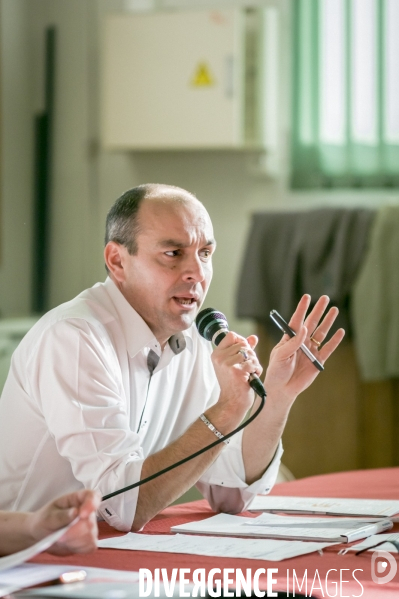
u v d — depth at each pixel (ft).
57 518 6.43
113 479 8.44
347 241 22.61
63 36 29.27
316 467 23.54
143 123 26.96
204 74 26.32
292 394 9.66
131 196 9.77
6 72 28.53
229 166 27.91
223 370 8.69
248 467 9.75
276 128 27.37
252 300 23.59
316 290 22.68
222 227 28.02
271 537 7.82
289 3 27.22
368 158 26.45
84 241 29.19
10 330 24.75
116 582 5.94
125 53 27.04
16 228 28.91
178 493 8.59
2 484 9.52
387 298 22.07
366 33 26.22
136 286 9.70
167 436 10.87
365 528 7.89
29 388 9.29
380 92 26.13
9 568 6.37
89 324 9.21
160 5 28.43
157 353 10.02
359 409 23.12
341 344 23.00
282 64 27.32
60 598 5.46
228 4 27.78
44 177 29.25
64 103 29.27
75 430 8.61
